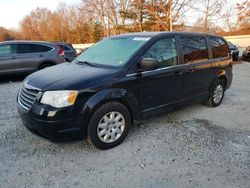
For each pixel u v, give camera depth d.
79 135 3.10
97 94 3.12
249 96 6.43
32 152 3.25
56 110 2.90
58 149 3.33
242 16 19.97
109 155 3.21
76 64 4.00
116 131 3.41
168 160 3.09
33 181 2.65
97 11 29.30
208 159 3.11
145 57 3.65
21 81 8.62
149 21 25.22
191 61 4.43
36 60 8.55
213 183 2.64
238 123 4.38
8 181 2.64
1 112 4.88
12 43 8.23
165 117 4.62
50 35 54.31
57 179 2.70
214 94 5.22
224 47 5.46
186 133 3.89
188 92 4.46
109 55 3.90
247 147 3.44
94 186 2.59
